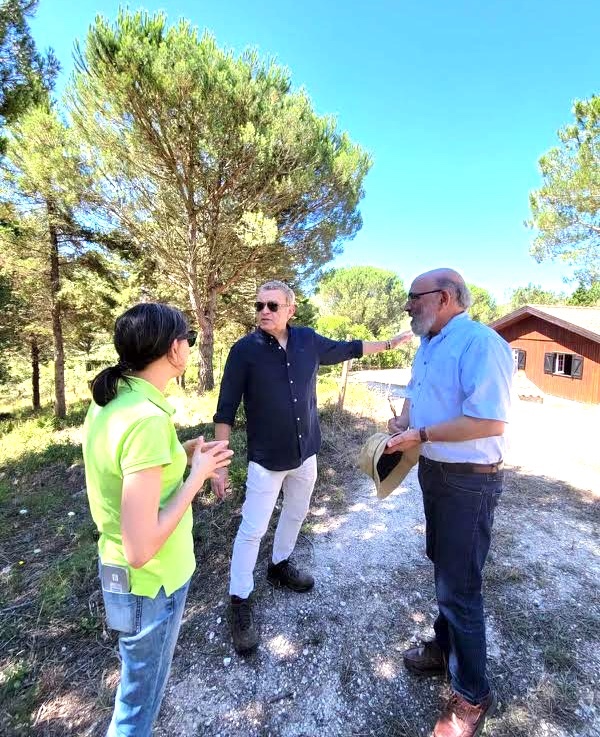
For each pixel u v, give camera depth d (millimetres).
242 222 7492
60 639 1908
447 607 1456
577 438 5941
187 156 6949
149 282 9859
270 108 6840
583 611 2100
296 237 8938
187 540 1227
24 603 2164
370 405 6527
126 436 961
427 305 1536
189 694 1645
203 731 1501
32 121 6668
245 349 1950
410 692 1661
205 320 9352
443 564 1453
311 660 1810
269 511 1966
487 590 2258
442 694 1654
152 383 1097
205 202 7555
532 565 2508
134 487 941
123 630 1087
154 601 1106
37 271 9023
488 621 2018
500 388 1321
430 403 1517
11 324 9508
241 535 1936
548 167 10531
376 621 2041
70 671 1731
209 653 1839
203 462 1166
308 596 2225
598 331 10773
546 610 2104
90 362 14641
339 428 5227
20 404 15852
